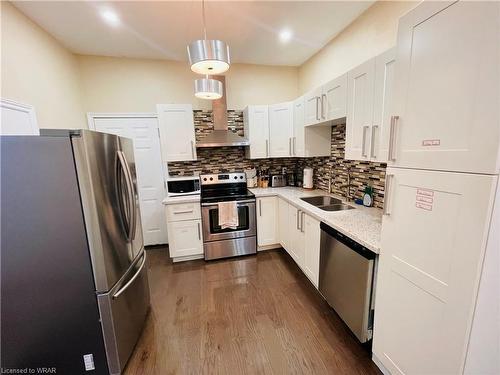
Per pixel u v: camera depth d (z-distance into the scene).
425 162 1.02
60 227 1.26
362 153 1.76
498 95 0.75
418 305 1.11
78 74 2.92
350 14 2.16
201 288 2.43
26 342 1.29
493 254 0.85
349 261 1.61
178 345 1.71
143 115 3.21
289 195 2.88
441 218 0.97
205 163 3.52
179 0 1.88
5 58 1.79
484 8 0.77
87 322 1.38
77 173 1.25
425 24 0.98
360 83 1.76
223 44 1.55
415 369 1.16
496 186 0.79
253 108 3.21
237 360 1.57
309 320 1.91
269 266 2.84
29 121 2.02
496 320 0.94
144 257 2.04
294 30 2.44
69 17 2.09
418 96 1.04
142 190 3.43
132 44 2.68
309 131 2.78
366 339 1.54
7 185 1.17
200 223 2.97
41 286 1.27
